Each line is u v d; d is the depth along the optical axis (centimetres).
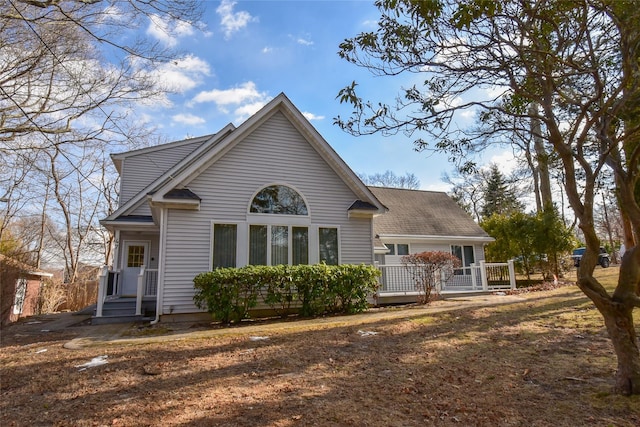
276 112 1224
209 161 1117
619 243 3494
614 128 487
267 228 1159
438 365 541
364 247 1273
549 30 449
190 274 1055
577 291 1298
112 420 378
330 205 1252
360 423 355
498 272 1836
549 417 355
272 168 1193
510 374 488
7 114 1100
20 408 425
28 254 2100
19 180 1583
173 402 421
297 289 1073
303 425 353
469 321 852
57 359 641
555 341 638
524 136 569
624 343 392
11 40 980
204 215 1094
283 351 645
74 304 2250
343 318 1001
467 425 346
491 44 452
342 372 521
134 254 1573
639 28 397
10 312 1298
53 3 839
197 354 640
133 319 1180
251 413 384
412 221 2012
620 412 353
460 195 4366
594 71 407
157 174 1755
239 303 1004
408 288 1492
